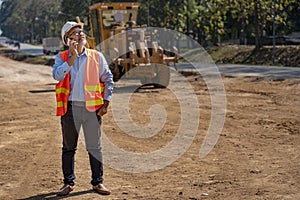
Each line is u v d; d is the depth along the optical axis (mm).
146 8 66250
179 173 9469
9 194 8414
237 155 10727
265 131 13375
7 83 32625
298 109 17172
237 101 19609
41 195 8297
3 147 12406
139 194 8180
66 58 7988
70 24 7961
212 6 42938
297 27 58375
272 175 8992
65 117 7980
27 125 15789
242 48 51531
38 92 26422
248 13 43500
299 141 11977
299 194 7832
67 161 8188
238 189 8219
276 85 24406
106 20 26156
